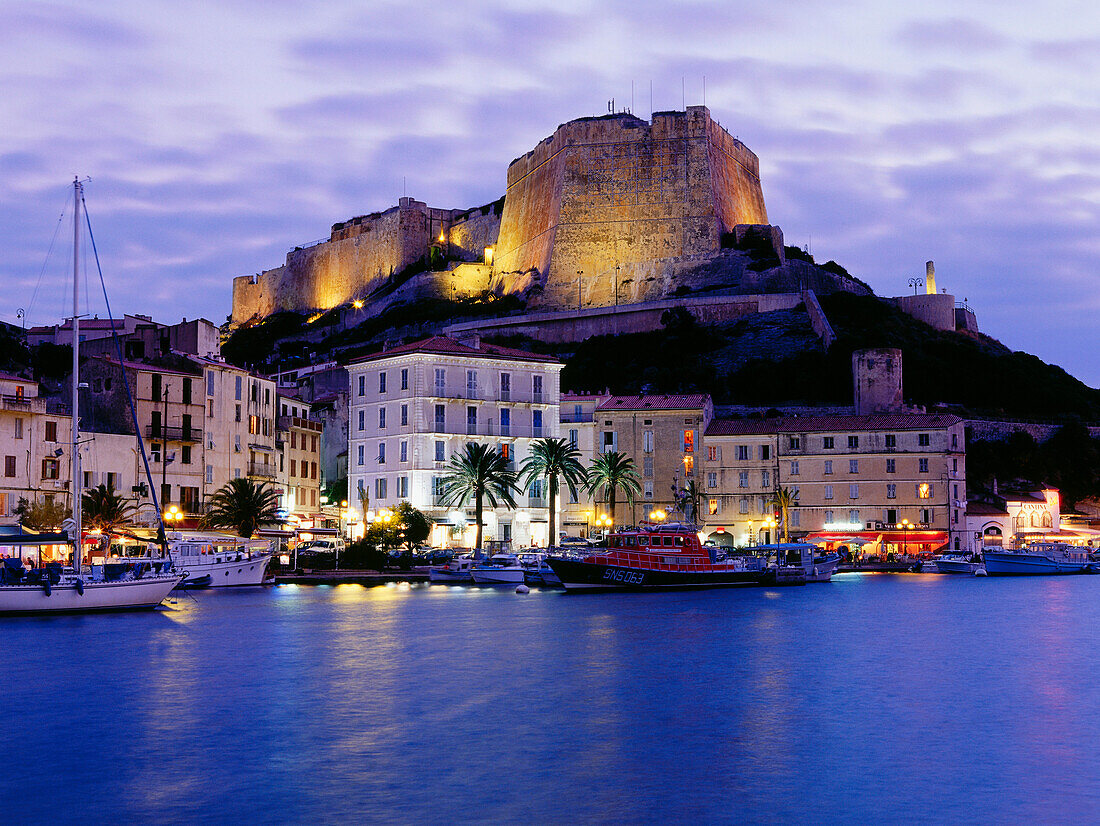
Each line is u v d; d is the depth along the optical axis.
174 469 124.44
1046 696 48.34
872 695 48.72
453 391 135.38
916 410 181.62
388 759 38.28
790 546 127.75
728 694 49.06
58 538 81.44
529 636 68.69
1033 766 36.91
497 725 43.22
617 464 140.62
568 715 44.97
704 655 60.66
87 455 115.94
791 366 199.12
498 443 136.62
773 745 39.81
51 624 74.62
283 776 36.38
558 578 106.19
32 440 112.00
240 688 50.88
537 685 51.50
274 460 140.88
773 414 182.75
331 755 38.88
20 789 35.31
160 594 84.19
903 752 38.75
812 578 127.12
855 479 155.38
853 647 63.84
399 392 135.38
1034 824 31.34
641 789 34.75
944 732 41.62
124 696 49.12
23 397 112.69
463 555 124.00
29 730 42.69
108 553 99.00
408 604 90.81
